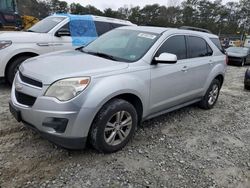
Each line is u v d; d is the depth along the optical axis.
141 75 3.76
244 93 8.42
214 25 74.06
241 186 3.24
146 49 4.04
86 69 3.33
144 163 3.47
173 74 4.32
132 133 3.79
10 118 4.41
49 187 2.86
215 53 5.73
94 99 3.14
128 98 3.78
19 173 3.03
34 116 3.12
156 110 4.24
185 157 3.75
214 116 5.62
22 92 3.29
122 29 4.84
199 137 4.47
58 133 3.07
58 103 3.01
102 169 3.25
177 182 3.17
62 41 6.93
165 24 64.75
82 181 3.00
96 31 7.79
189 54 4.88
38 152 3.47
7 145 3.57
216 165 3.63
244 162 3.79
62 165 3.26
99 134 3.33
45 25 7.16
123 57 3.96
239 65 17.95
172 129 4.66
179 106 4.90
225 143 4.35
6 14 11.29
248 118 5.76
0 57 5.84
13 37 6.08
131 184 3.04
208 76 5.46
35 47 6.33
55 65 3.46
